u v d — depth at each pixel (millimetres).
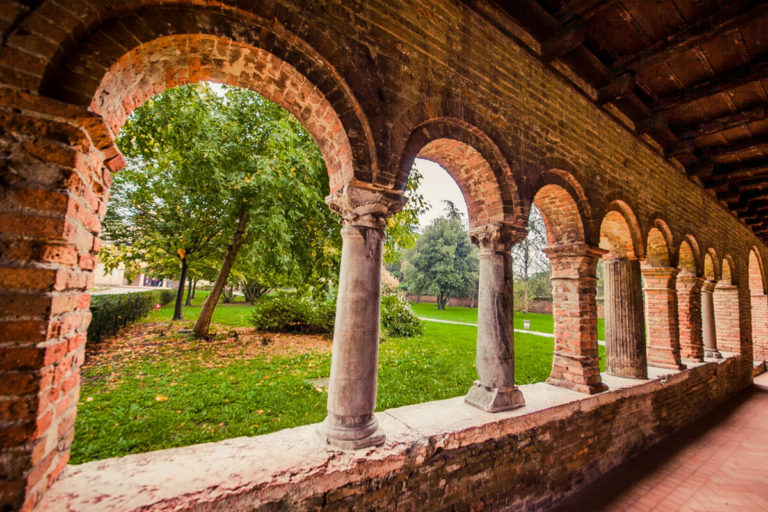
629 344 5062
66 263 1561
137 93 2234
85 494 1646
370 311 2541
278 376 5859
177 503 1652
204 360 6711
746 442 5074
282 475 1957
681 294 7129
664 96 5215
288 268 7828
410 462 2434
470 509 2754
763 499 3521
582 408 3762
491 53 3658
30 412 1379
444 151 3531
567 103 4508
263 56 2320
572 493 3582
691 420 5969
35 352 1406
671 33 4043
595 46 4340
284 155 7254
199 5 2047
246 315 15875
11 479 1329
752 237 10898
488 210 3779
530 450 3219
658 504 3414
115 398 4453
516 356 9320
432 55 3121
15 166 1434
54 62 1582
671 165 6734
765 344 11078
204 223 9547
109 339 8531
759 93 5020
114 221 10180
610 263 5457
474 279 32844
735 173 7195
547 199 4562
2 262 1383
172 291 22844
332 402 2436
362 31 2680
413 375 6625
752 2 3471
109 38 1780
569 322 4367
